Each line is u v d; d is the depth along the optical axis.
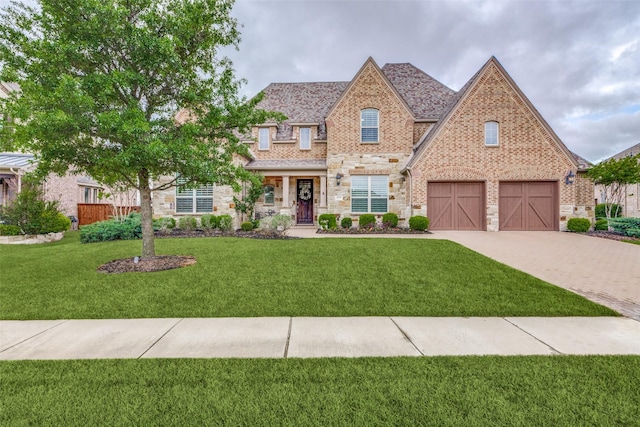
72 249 10.89
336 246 11.07
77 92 6.46
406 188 17.83
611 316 5.10
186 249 10.64
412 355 3.71
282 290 6.37
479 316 5.10
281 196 21.17
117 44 7.61
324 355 3.71
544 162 16.36
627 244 12.23
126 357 3.66
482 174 16.56
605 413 2.63
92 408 2.69
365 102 18.16
